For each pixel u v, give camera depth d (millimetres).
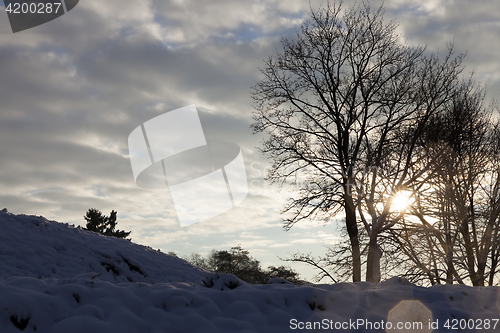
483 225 15742
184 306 5340
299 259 19266
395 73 18797
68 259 12906
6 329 4457
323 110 19547
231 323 5164
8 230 13391
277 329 5289
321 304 6043
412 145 16797
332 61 19625
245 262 41719
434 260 15859
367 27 19359
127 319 4859
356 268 17891
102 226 35594
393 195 16406
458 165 16047
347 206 18406
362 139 19406
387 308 6184
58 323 4543
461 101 17906
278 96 20078
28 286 5234
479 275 15422
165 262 15633
